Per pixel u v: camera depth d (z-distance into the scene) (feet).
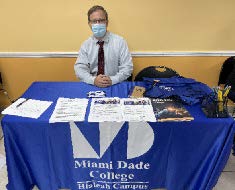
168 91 5.31
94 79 6.02
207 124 4.39
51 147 4.66
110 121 4.32
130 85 5.96
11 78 8.77
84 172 4.99
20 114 4.55
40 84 6.02
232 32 8.16
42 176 5.05
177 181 5.06
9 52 8.36
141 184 5.19
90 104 4.92
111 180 5.10
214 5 7.79
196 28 8.09
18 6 7.74
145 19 7.93
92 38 7.11
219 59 8.50
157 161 4.89
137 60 8.45
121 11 7.82
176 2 7.73
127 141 4.59
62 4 7.72
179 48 8.37
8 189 4.97
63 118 4.41
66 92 5.56
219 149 4.58
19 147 4.68
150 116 4.45
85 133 4.48
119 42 7.14
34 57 8.43
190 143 4.63
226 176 6.07
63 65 8.55
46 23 7.98
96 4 7.72
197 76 8.76
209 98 4.78
